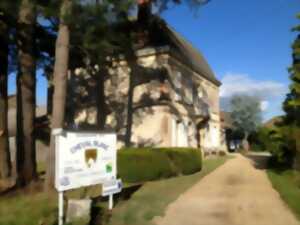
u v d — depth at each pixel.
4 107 13.99
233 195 11.68
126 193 11.53
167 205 9.92
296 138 16.16
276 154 19.84
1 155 13.78
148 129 22.88
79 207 7.43
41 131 25.44
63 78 11.30
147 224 7.91
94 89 25.30
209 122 31.53
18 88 13.46
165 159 16.16
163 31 24.97
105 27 12.04
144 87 23.36
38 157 23.94
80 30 11.98
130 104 23.59
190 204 10.13
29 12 11.52
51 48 14.83
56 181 7.37
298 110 16.75
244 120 53.34
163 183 14.34
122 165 14.81
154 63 23.23
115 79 24.36
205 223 8.07
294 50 16.22
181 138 24.81
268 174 17.77
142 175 14.79
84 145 8.03
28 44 12.83
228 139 52.09
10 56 14.30
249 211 9.32
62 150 7.49
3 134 13.86
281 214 8.99
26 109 12.77
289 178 15.48
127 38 15.02
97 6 10.86
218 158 29.75
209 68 34.16
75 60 15.84
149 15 19.91
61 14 10.76
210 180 15.62
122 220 8.13
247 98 54.31
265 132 23.78
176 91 24.30
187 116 26.08
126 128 23.58
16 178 12.87
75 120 25.69
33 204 8.26
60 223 7.13
